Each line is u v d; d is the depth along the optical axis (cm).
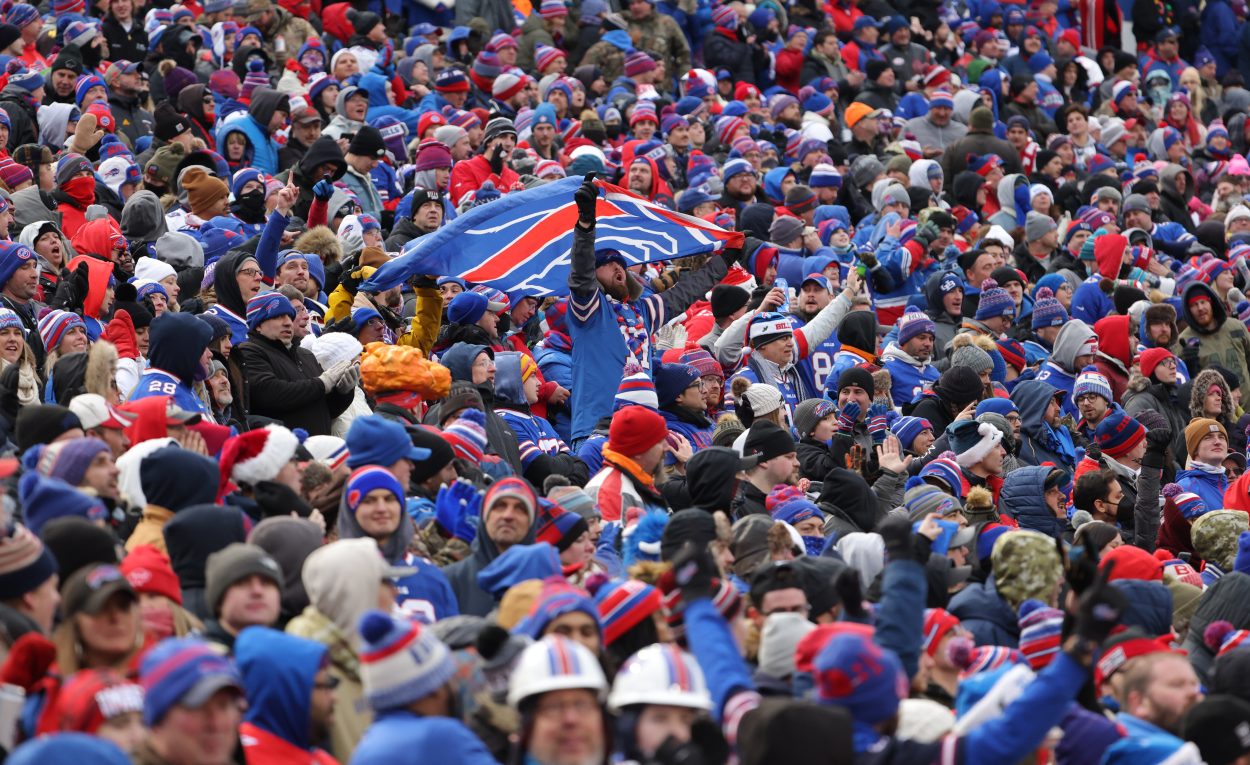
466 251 4347
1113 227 7250
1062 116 9331
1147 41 10969
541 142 6950
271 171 6166
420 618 2594
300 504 2731
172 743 1700
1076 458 4950
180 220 5178
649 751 1892
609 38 8575
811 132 8106
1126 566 3322
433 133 6419
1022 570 2939
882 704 1931
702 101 8138
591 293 4047
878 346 5834
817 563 2688
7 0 7469
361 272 4372
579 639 2141
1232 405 5419
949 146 8019
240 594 2184
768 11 9094
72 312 3756
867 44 9581
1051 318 5991
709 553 2127
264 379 3684
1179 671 2403
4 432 3253
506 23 8756
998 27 10462
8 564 2103
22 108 5856
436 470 3206
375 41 7988
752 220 6225
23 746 1616
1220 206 8812
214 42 7581
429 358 4284
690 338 5047
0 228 4269
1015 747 1908
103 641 2012
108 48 7144
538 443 3944
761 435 3575
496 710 2039
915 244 6238
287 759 1998
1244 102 10731
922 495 3578
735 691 1978
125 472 2739
